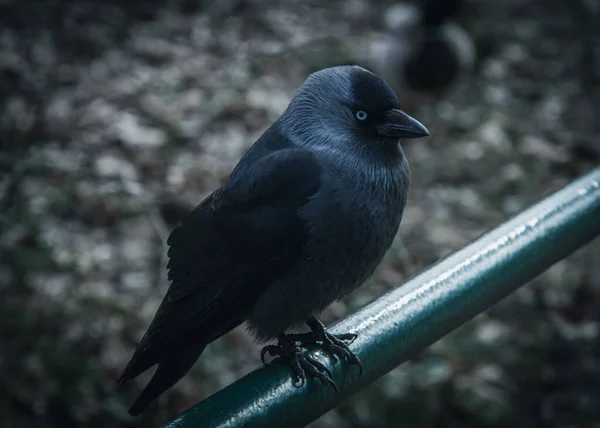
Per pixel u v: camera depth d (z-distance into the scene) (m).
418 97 15.91
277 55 16.64
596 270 12.34
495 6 19.84
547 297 11.87
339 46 17.19
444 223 12.88
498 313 11.59
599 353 11.09
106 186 12.60
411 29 15.59
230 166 13.55
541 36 18.69
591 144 15.27
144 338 5.47
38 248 11.48
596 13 19.25
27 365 10.09
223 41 17.17
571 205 5.11
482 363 10.62
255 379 4.15
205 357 10.37
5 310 10.59
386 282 11.59
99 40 16.61
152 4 18.33
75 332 10.48
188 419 3.83
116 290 11.20
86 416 9.86
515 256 4.84
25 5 17.59
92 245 11.80
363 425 9.84
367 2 19.47
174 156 13.61
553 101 16.42
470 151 14.39
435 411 10.02
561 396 10.53
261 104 15.01
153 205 12.43
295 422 4.19
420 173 13.86
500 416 10.11
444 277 4.69
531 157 14.59
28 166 13.03
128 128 14.02
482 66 16.84
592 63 17.80
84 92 15.11
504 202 13.54
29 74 15.54
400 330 4.53
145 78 15.61
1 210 12.30
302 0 19.25
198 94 15.25
